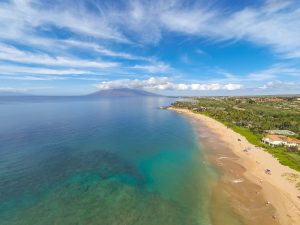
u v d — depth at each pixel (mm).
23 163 62000
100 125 125188
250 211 42562
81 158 68750
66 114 176000
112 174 57969
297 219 40250
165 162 68312
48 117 153625
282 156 72062
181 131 115375
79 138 92625
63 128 112312
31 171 56969
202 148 83750
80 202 43844
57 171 57875
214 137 102125
